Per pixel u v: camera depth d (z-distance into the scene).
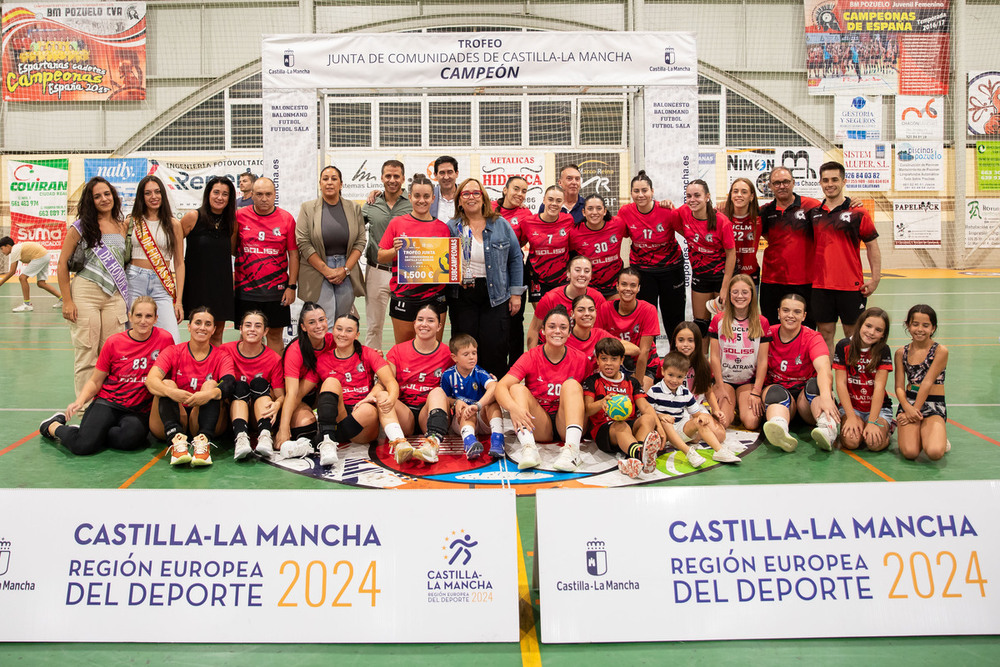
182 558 2.73
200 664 2.53
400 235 5.11
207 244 5.26
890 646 2.63
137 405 4.66
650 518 2.76
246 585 2.70
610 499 2.77
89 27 15.73
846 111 16.41
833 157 16.52
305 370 4.62
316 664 2.53
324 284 5.82
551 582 2.69
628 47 7.35
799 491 2.81
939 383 4.42
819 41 16.19
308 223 5.65
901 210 16.78
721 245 5.84
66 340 8.70
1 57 15.77
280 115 7.38
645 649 2.62
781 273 6.02
